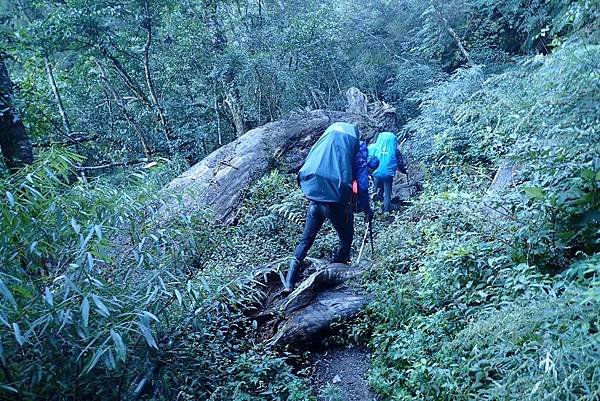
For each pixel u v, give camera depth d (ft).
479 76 28.63
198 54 37.88
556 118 13.12
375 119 34.24
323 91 47.03
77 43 34.42
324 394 11.75
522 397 7.44
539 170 12.30
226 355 12.25
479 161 23.02
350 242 17.38
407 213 20.72
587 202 10.87
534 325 8.34
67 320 7.24
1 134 19.84
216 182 24.80
